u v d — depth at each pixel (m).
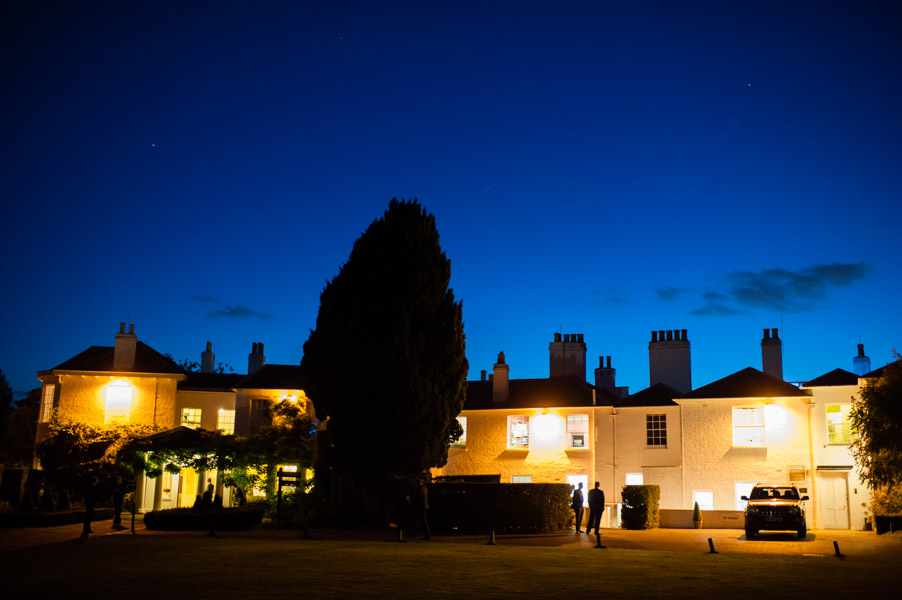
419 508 26.86
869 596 14.33
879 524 32.44
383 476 31.92
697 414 40.56
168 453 36.38
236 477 36.47
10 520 29.55
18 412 52.28
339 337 32.38
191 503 41.00
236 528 29.55
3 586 14.48
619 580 16.19
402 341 31.98
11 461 50.12
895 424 31.16
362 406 31.83
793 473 38.31
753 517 28.52
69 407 41.81
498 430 44.44
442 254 34.12
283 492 35.59
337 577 15.96
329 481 35.59
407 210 33.72
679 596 14.18
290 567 17.44
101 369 42.50
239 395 43.75
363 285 32.75
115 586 14.57
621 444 42.62
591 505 29.05
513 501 30.08
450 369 33.41
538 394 45.06
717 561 19.92
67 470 37.03
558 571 17.47
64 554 19.91
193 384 49.44
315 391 33.12
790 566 18.94
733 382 40.97
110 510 34.50
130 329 43.41
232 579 15.54
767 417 39.28
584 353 48.97
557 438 43.47
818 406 39.00
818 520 37.56
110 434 39.41
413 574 16.64
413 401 31.72
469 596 13.91
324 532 28.95
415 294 32.72
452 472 44.50
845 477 37.66
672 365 45.12
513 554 21.08
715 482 39.50
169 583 14.98
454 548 22.77
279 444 36.09
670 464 41.38
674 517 35.34
